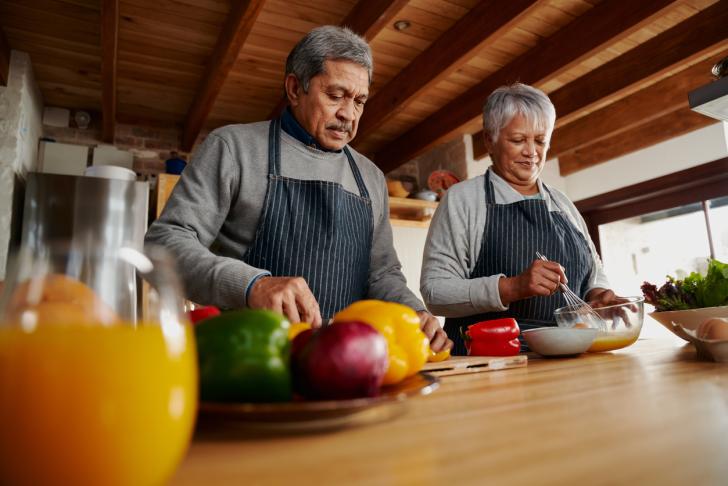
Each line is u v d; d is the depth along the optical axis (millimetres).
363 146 5074
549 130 1668
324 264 1353
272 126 1411
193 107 4051
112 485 235
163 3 2990
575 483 275
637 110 4094
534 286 1294
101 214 3350
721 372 710
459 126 4055
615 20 2898
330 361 427
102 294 259
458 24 3184
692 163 4164
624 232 4809
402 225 4414
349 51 1305
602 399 535
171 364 259
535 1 2666
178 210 1241
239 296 938
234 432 410
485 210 1647
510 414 469
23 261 255
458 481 281
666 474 288
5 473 229
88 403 231
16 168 3408
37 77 3844
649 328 4656
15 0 3020
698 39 3066
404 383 567
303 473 300
